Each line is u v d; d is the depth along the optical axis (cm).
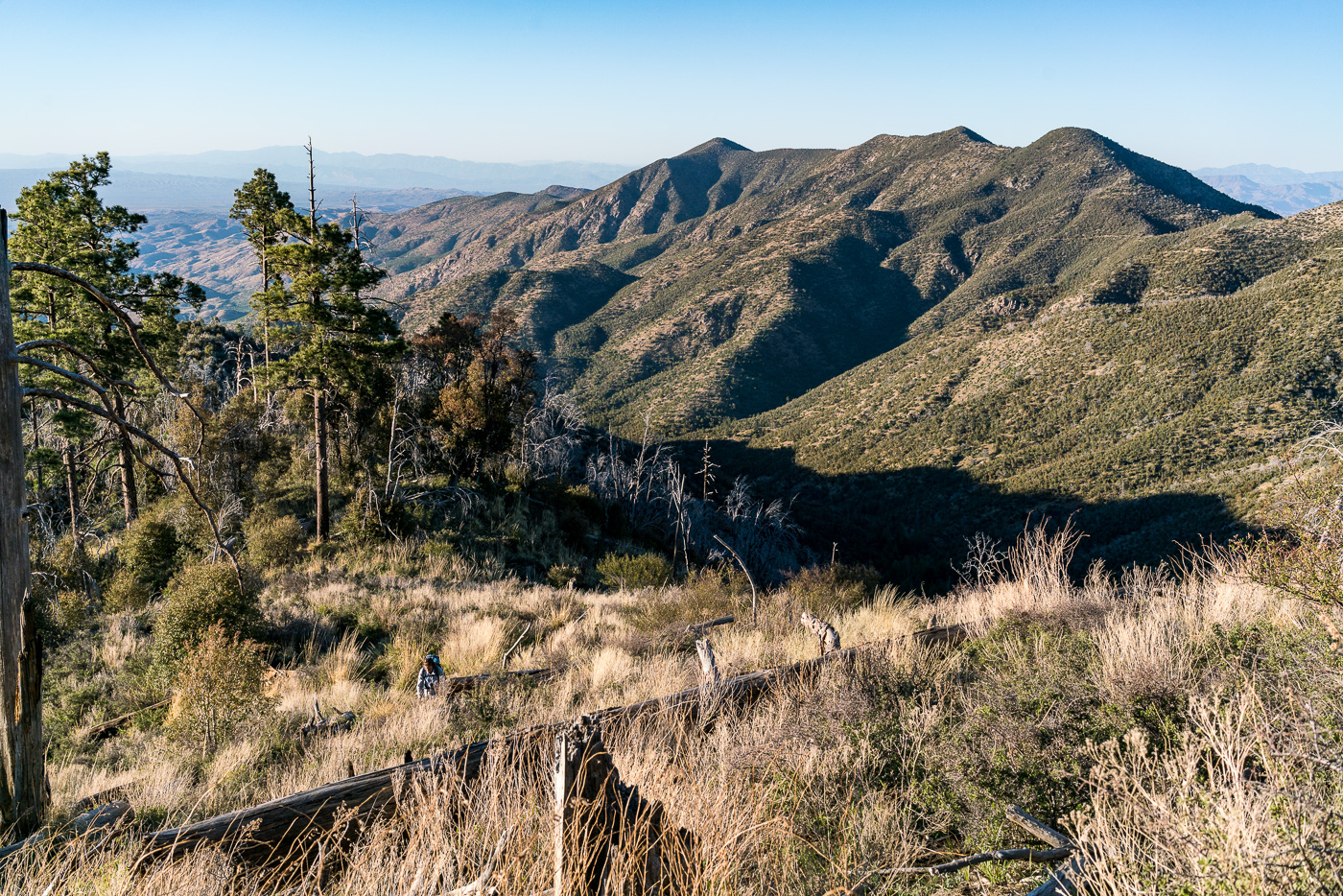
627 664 829
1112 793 245
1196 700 308
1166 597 565
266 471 2884
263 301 2241
